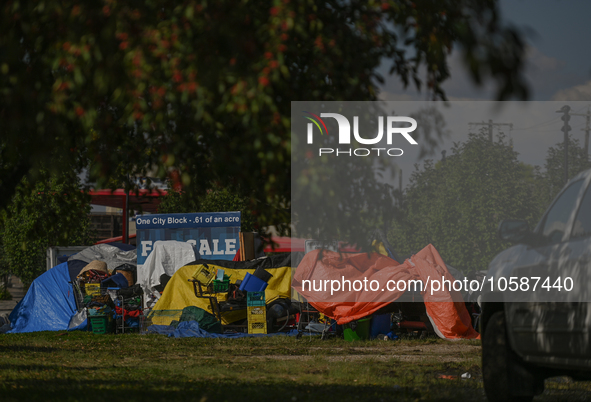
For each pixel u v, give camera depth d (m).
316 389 29.80
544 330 20.00
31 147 16.61
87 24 13.81
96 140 22.38
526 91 10.45
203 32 13.69
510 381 22.72
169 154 17.89
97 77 14.22
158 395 25.77
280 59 14.13
